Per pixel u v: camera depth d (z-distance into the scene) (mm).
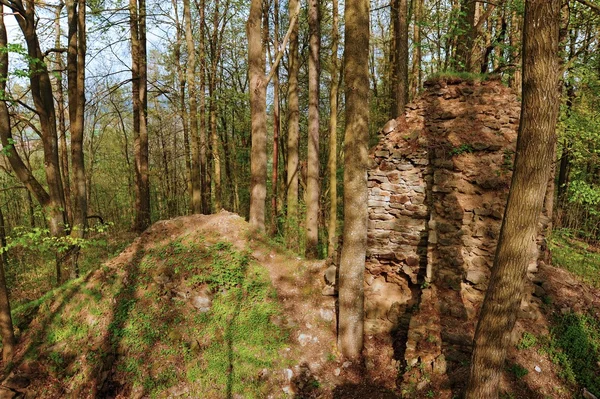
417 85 12641
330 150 9633
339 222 12602
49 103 8102
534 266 5805
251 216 8227
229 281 6871
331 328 6504
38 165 14727
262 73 7961
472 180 6020
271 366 5824
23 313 6418
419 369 5258
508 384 4902
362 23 5324
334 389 5535
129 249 7434
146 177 12844
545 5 3047
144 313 6258
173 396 5359
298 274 7324
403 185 6469
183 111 12742
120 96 15258
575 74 8234
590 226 11047
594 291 6910
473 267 5898
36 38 7781
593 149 8586
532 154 3303
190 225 7910
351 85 5457
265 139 8180
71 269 7801
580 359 5273
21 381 5438
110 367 5648
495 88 6355
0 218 11109
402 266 6516
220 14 13391
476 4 10328
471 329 5484
